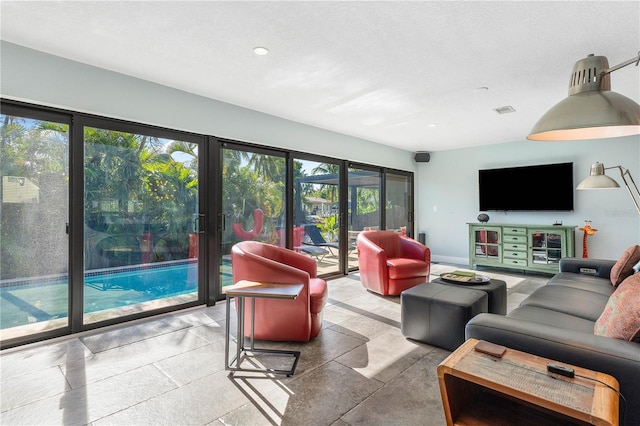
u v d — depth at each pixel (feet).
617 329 4.74
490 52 8.52
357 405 6.10
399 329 9.87
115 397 6.32
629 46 8.14
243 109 13.04
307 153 15.69
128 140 10.34
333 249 17.15
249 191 13.47
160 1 6.54
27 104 8.55
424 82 10.49
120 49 8.52
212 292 12.16
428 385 6.78
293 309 8.65
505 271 18.62
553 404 3.54
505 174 19.29
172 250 11.29
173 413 5.85
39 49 8.52
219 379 6.98
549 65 9.25
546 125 4.59
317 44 8.19
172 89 11.07
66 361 7.73
